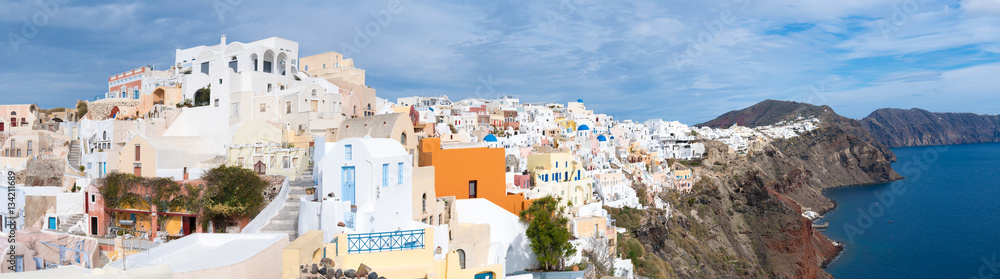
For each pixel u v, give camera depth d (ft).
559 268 170.81
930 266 487.20
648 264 298.76
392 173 126.00
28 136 242.37
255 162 183.32
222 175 154.51
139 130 229.86
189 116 231.50
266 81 239.30
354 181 120.98
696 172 622.54
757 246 531.91
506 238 168.86
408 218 133.59
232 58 254.06
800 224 552.82
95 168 193.26
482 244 149.38
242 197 154.51
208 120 227.20
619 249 266.77
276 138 191.01
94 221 165.89
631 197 386.73
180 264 75.87
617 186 381.81
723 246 489.26
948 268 479.41
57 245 144.15
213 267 73.51
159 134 229.04
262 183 159.74
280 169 175.73
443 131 341.21
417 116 273.54
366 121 183.93
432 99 577.43
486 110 586.04
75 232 162.09
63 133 260.21
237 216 153.89
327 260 96.17
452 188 177.68
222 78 228.43
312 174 166.71
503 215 169.99
